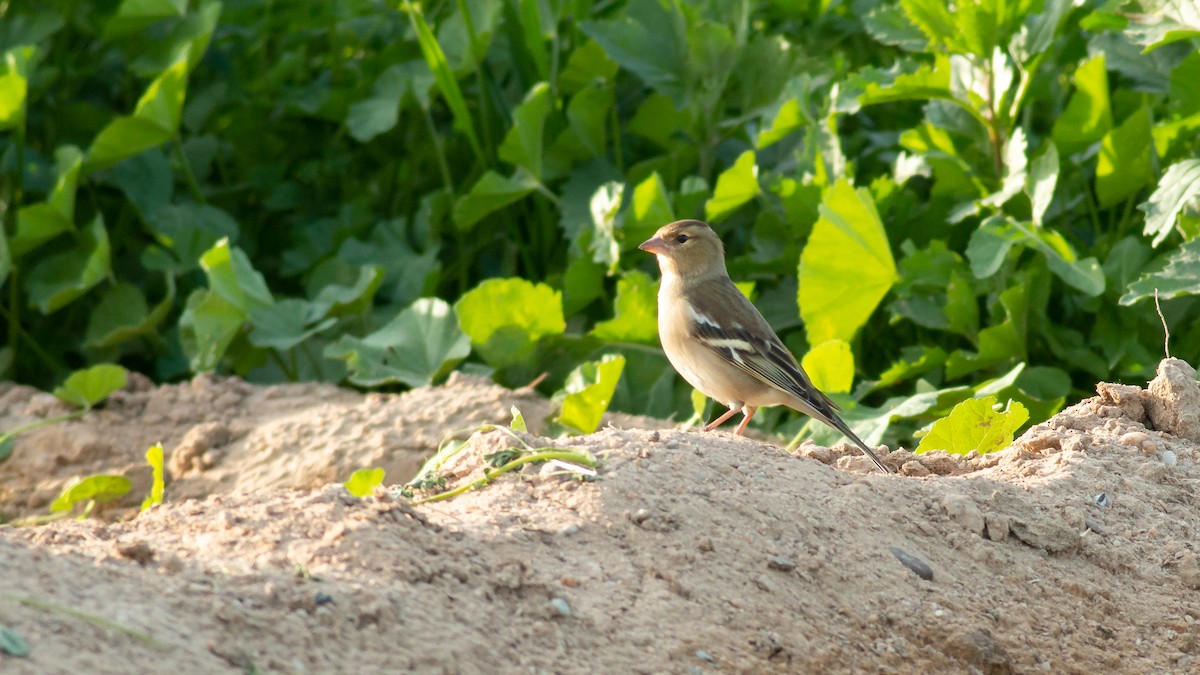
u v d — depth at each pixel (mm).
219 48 18312
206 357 13422
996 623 6938
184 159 15797
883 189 13117
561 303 13266
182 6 15977
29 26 17016
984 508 7734
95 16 17672
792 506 7363
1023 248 12352
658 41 15039
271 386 13258
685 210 13961
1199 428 9055
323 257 16000
